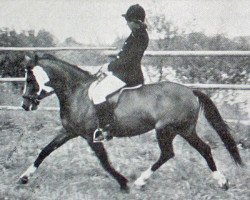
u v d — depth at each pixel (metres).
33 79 5.39
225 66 7.58
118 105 5.17
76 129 5.29
